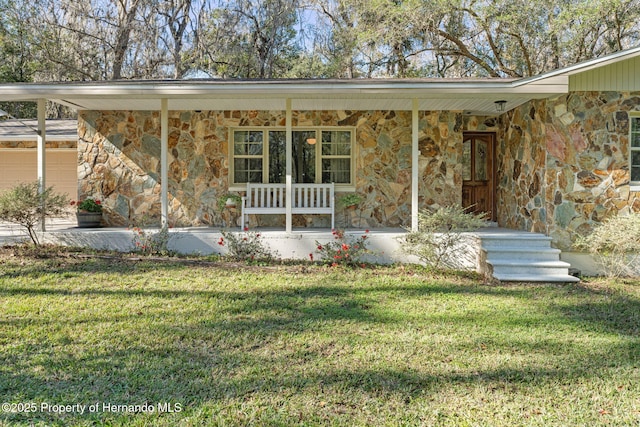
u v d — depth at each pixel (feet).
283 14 56.08
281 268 23.06
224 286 19.56
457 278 22.16
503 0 45.34
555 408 9.67
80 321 14.80
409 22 46.19
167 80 26.35
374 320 15.49
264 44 59.11
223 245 25.21
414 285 20.48
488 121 31.32
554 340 13.80
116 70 55.36
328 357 12.24
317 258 25.00
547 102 23.72
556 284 21.39
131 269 21.74
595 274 23.63
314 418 9.13
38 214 24.22
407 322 15.34
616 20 44.01
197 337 13.57
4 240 25.18
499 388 10.58
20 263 21.97
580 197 23.62
